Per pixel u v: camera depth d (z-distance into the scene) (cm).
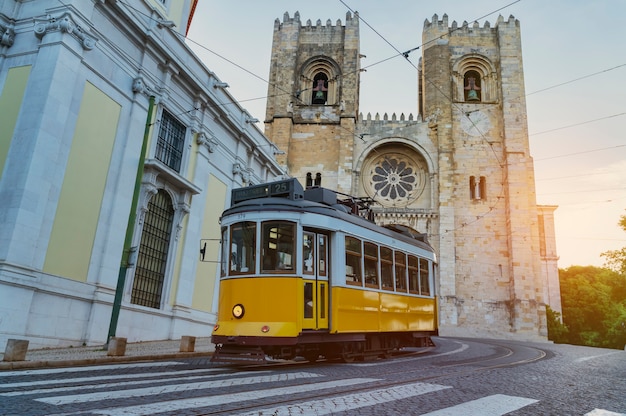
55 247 1327
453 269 3847
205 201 2059
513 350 1884
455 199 4147
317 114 4591
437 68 4450
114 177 1560
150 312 1672
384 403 595
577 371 1084
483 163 4228
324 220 1113
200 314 1998
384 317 1280
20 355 945
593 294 5997
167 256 1802
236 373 904
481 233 4031
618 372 1100
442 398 645
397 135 4416
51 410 515
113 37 1570
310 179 4428
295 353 1037
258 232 1066
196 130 1977
